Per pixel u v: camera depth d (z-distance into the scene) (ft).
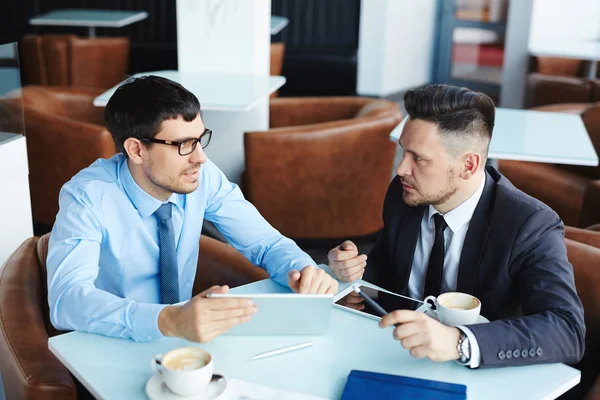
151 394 4.60
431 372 5.07
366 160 13.02
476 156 6.10
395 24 25.80
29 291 6.42
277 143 12.46
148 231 6.69
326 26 26.40
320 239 13.38
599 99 18.98
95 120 14.53
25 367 5.42
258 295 5.32
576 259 6.57
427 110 5.98
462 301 5.65
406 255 6.89
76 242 6.13
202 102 11.65
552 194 12.40
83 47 22.98
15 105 9.87
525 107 20.79
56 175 12.91
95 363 5.06
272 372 5.02
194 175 6.36
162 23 27.25
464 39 27.96
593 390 5.41
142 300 6.91
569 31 23.89
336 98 15.21
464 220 6.50
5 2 27.30
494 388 4.91
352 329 5.65
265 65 14.76
